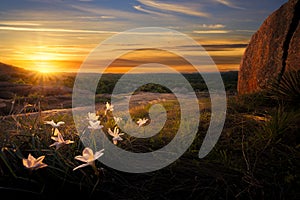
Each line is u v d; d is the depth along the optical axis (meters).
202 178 3.42
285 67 11.02
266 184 3.28
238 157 4.00
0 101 13.00
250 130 5.04
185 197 3.15
